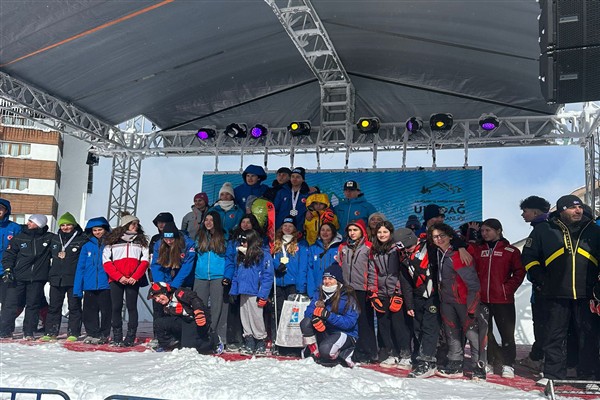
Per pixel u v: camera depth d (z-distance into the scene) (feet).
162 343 24.23
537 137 36.91
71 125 38.22
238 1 27.76
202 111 41.04
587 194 36.55
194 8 27.84
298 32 30.35
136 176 44.14
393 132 39.73
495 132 38.81
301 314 22.76
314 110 40.47
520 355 27.91
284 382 16.66
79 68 32.71
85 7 26.63
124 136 43.34
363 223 22.93
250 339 23.22
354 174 38.42
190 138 43.29
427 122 39.50
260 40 32.45
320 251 23.85
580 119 36.50
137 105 39.06
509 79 33.78
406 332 21.84
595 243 17.94
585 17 17.56
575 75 17.70
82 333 32.12
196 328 22.97
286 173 27.89
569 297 17.89
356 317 20.99
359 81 37.99
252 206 25.18
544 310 18.80
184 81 36.45
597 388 17.29
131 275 25.41
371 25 30.73
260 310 23.15
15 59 31.07
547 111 36.70
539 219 22.80
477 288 19.29
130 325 25.63
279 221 27.22
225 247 24.61
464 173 37.04
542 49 18.34
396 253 21.99
